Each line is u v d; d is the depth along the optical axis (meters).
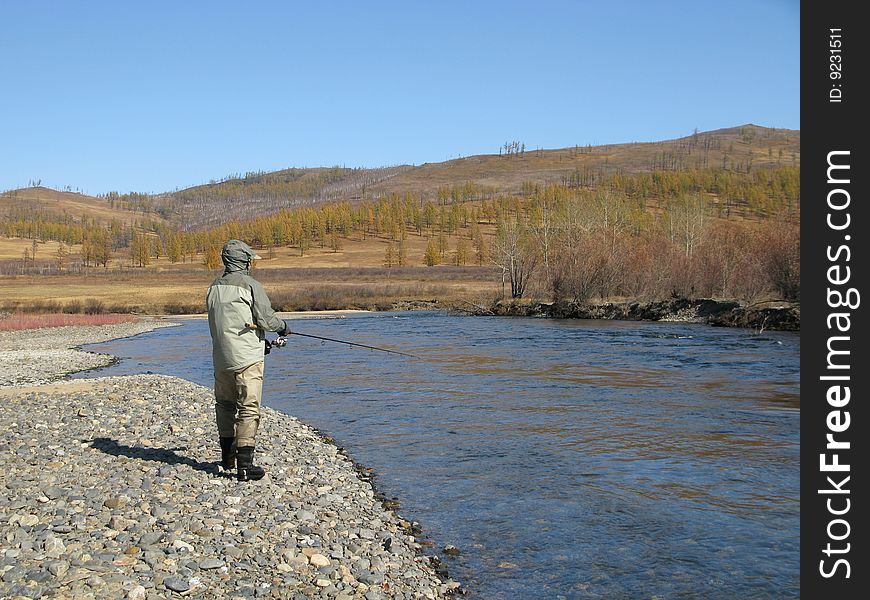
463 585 6.38
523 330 39.22
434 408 15.39
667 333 34.97
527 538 7.60
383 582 6.03
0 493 7.42
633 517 8.24
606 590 6.31
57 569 5.37
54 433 11.22
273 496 8.20
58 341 39.41
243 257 8.55
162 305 70.69
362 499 8.78
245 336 8.47
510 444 11.92
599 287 52.50
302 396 17.28
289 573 5.95
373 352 27.95
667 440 11.98
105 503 7.24
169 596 5.21
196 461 9.50
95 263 181.38
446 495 9.16
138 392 16.39
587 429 12.97
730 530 7.78
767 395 16.39
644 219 138.50
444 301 70.44
